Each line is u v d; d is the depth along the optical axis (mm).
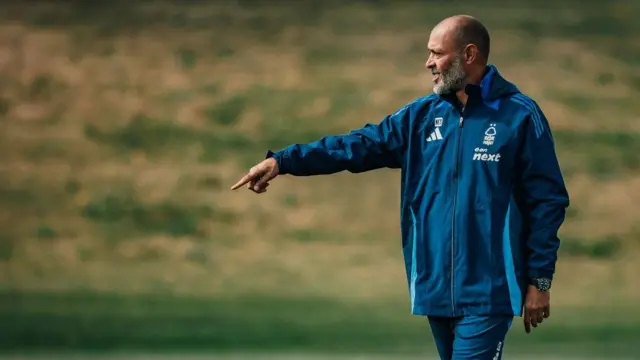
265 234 73062
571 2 102688
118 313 54562
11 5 100438
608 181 79812
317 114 87750
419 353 41906
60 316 53531
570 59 94250
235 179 80500
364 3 102688
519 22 99500
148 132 86375
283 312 54531
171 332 48750
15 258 69438
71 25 98375
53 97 89812
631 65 94000
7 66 92688
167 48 96000
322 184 79188
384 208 76250
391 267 67438
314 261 68375
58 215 76125
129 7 101625
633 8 101438
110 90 90812
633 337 45344
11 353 42781
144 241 72375
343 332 48094
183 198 78062
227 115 88125
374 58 94375
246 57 95062
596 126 86562
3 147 84250
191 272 66875
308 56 94938
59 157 83250
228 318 52594
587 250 70500
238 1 103125
